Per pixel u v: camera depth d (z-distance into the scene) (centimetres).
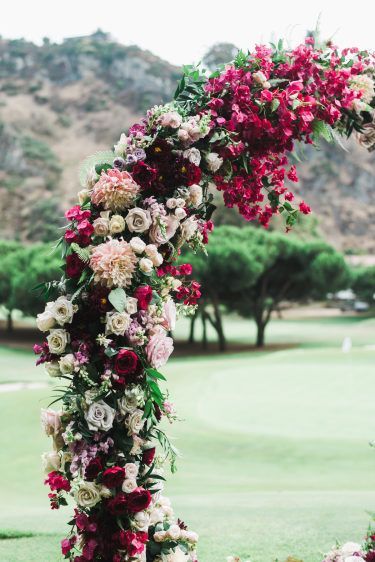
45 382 2869
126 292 368
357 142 445
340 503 808
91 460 354
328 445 1405
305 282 4584
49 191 12644
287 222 417
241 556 573
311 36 420
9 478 1280
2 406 1852
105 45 17112
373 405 1761
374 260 11362
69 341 358
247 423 1611
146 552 399
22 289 4400
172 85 16288
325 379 2145
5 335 5475
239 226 6350
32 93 15838
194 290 396
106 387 347
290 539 621
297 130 408
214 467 1287
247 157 406
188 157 379
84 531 368
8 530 670
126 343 362
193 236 397
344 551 449
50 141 14500
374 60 430
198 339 5506
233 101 390
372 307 7325
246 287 4316
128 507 358
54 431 365
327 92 410
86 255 356
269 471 1241
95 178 378
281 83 409
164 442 378
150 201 370
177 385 2147
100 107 15625
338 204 13938
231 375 2280
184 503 848
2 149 13450
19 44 17188
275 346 4816
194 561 411
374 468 1238
